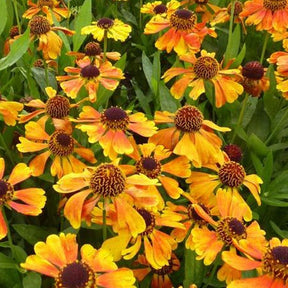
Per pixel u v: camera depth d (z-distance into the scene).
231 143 0.43
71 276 0.23
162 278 0.31
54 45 0.46
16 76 0.46
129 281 0.23
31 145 0.34
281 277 0.24
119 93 0.50
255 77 0.44
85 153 0.34
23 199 0.27
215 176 0.35
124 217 0.26
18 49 0.38
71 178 0.27
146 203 0.26
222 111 0.46
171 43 0.45
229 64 0.45
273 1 0.49
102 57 0.48
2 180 0.27
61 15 0.57
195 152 0.34
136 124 0.33
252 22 0.50
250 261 0.25
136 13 0.66
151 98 0.48
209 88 0.44
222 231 0.28
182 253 0.34
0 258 0.28
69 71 0.41
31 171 0.29
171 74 0.42
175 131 0.35
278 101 0.46
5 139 0.37
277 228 0.35
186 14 0.45
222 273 0.28
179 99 0.43
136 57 0.59
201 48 0.58
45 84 0.45
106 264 0.24
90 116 0.33
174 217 0.30
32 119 0.39
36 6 0.57
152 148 0.34
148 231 0.28
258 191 0.35
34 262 0.23
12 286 0.29
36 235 0.32
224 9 0.58
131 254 0.27
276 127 0.44
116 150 0.31
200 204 0.32
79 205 0.26
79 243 0.32
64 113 0.37
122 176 0.27
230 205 0.30
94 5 0.66
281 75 0.44
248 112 0.46
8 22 0.52
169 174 0.37
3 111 0.35
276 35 0.49
